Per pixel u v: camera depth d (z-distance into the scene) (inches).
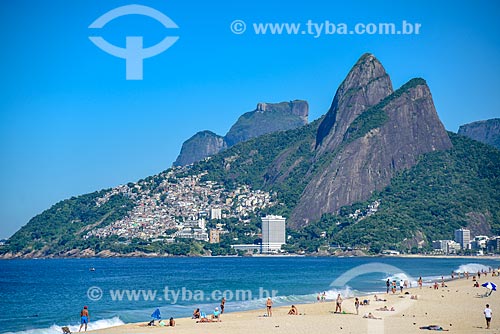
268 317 3833.7
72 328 3710.6
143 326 3580.2
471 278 7780.5
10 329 3865.7
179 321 3782.0
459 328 3240.7
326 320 3622.0
